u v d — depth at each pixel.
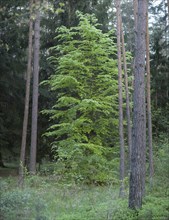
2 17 19.20
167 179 15.11
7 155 25.77
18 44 21.44
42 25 22.02
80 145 16.80
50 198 12.55
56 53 22.16
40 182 15.10
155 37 25.22
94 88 18.75
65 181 15.95
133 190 10.26
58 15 21.78
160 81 25.19
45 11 10.91
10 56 21.56
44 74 22.81
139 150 10.38
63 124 17.44
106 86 18.94
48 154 23.59
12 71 21.92
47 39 22.48
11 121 23.11
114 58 22.23
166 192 13.27
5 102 22.83
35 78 18.89
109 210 9.87
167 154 16.84
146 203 11.18
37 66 18.91
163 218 9.05
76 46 21.03
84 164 17.02
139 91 10.64
